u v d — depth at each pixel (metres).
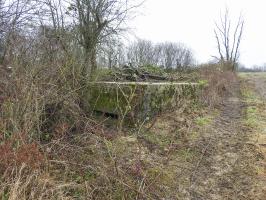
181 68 21.73
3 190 4.16
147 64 14.45
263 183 6.05
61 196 4.47
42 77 6.14
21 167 4.34
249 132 9.48
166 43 32.47
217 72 20.66
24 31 7.18
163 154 6.98
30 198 4.21
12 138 4.87
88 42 9.35
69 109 6.39
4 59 6.49
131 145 6.77
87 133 6.04
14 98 5.53
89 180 5.22
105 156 5.89
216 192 5.71
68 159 5.48
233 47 36.44
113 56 9.54
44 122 6.13
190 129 8.96
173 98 10.34
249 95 18.42
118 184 5.15
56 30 7.58
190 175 6.25
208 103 13.43
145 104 8.51
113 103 8.21
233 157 7.26
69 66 6.85
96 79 7.66
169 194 5.48
